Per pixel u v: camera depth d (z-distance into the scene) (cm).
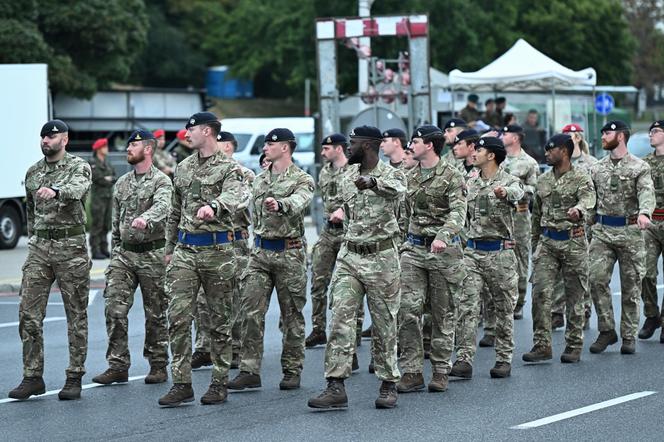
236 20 14588
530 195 3688
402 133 2869
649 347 3306
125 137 10862
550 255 3041
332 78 5959
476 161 2866
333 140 3156
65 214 2605
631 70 13712
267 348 3278
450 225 2559
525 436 2203
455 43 12019
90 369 2972
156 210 2675
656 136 3394
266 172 2695
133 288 2803
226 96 15875
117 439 2211
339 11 12788
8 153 6106
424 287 2656
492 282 2839
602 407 2467
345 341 2447
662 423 2312
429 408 2462
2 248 6147
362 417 2378
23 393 2598
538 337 3058
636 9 18450
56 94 10425
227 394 2605
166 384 2780
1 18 9750
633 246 3206
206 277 2516
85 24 10212
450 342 2662
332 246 3228
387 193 2402
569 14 12875
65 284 2609
